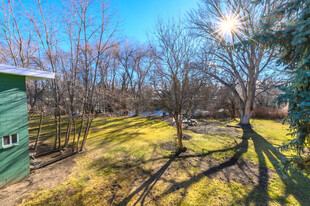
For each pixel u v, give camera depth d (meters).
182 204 2.81
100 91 6.14
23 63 5.58
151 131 9.30
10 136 3.39
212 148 5.96
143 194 3.12
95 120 13.70
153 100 5.34
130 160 4.85
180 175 3.88
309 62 2.20
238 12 8.21
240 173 3.98
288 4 2.58
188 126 10.83
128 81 18.06
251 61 9.39
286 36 2.56
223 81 10.69
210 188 3.31
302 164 2.60
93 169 4.23
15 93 3.47
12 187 3.32
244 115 10.82
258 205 2.76
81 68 5.68
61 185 3.43
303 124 2.46
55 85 5.45
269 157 5.04
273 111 14.37
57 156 5.25
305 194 3.05
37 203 2.84
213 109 14.68
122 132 9.05
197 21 9.43
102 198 2.99
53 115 6.25
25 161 3.70
